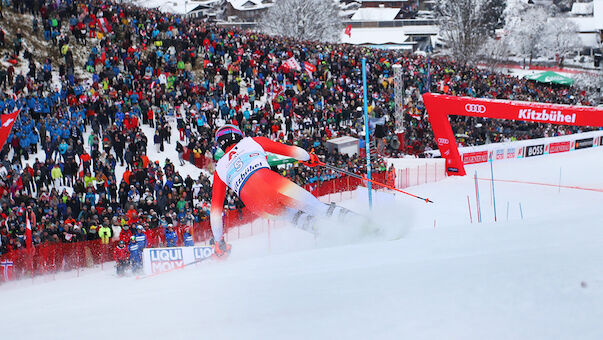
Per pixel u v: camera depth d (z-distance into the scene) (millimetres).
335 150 25625
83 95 25469
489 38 69625
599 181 26000
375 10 85000
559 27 79812
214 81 31016
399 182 26266
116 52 28953
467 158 30000
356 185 24188
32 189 20969
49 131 21844
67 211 18344
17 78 24719
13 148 22531
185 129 26703
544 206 22594
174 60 30578
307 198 7395
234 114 28562
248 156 8266
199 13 96000
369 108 32188
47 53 30359
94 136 22828
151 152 25672
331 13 64500
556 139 32406
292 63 32719
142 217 18516
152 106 28406
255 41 35406
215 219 8555
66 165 21375
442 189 25750
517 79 46969
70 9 31672
